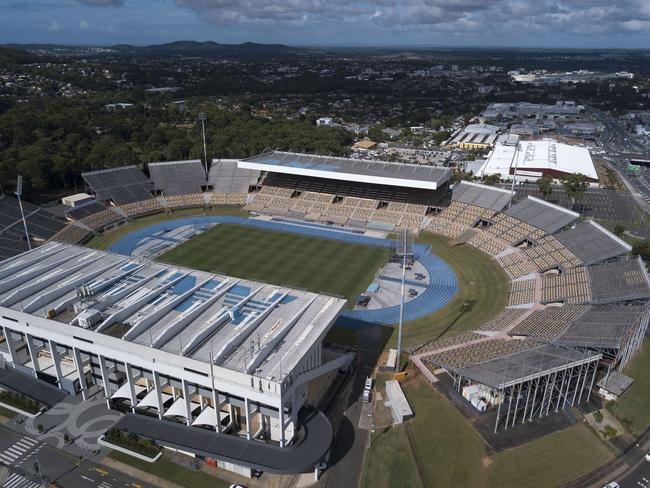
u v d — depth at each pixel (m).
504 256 137.12
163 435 68.62
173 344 72.50
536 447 68.88
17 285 91.31
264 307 83.81
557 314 100.19
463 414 75.25
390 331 102.62
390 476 65.06
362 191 182.50
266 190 190.00
